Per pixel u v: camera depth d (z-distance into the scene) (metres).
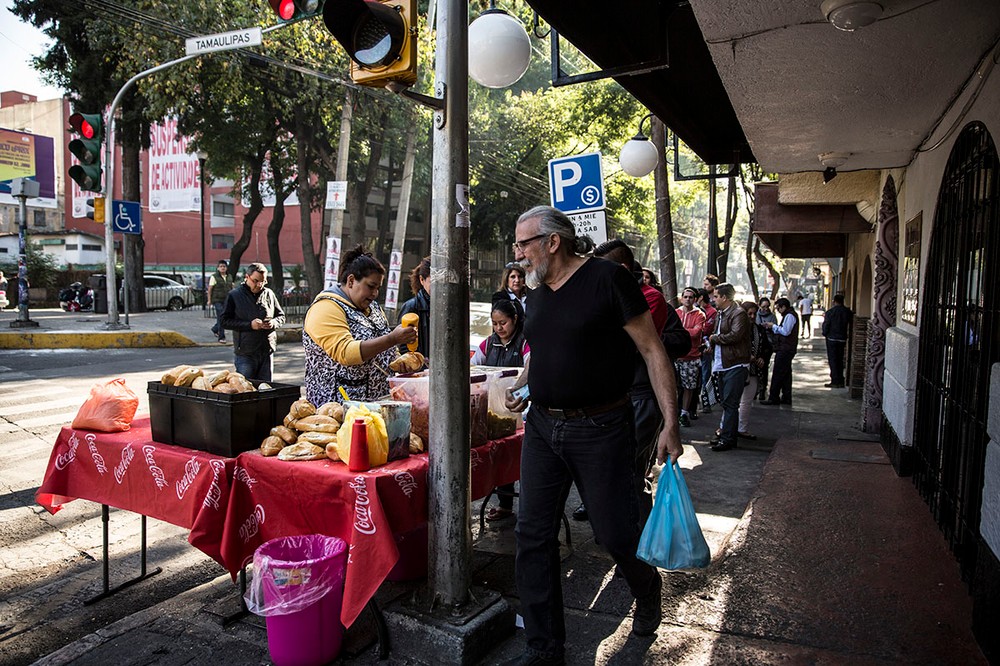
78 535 4.82
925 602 3.54
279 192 27.23
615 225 33.88
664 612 3.46
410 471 3.09
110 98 22.69
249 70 18.75
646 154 7.84
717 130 7.94
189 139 32.31
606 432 2.83
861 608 3.48
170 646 3.18
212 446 3.33
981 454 3.67
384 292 30.06
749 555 4.16
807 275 53.25
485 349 5.07
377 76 2.98
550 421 2.89
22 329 16.78
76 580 4.13
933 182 5.29
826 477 5.91
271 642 2.92
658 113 6.32
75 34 21.36
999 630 2.86
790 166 6.53
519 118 28.66
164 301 29.52
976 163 4.04
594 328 2.79
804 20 3.17
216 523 3.23
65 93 23.80
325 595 2.93
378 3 2.97
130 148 24.11
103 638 3.26
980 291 3.92
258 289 7.30
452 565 3.12
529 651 2.89
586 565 4.07
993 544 2.98
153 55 16.92
